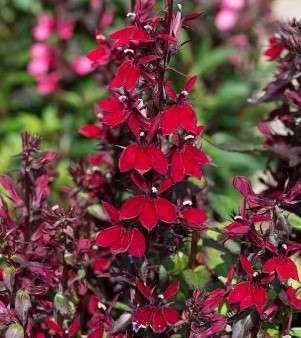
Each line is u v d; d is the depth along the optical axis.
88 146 1.35
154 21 0.56
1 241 0.60
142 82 0.58
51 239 0.62
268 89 0.69
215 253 0.68
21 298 0.59
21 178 0.67
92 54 0.68
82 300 0.68
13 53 1.50
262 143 0.73
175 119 0.56
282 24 0.71
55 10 1.46
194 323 0.59
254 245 0.58
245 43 1.41
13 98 1.51
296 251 0.64
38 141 0.66
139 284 0.58
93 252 0.68
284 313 0.62
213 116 1.38
